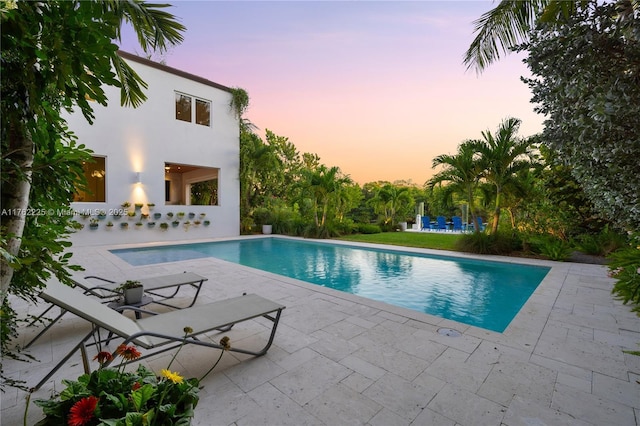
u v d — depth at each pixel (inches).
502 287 240.4
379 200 752.3
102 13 42.2
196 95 497.4
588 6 78.0
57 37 40.4
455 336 118.7
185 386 52.5
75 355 101.9
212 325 90.8
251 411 74.4
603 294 178.4
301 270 308.3
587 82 78.8
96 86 46.0
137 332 78.6
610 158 79.7
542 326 128.9
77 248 377.1
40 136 53.6
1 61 42.1
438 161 360.8
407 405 77.0
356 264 334.0
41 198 66.7
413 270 300.7
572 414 73.7
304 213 615.5
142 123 441.7
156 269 247.4
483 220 657.6
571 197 304.8
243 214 604.7
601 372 92.5
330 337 117.8
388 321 134.3
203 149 508.1
